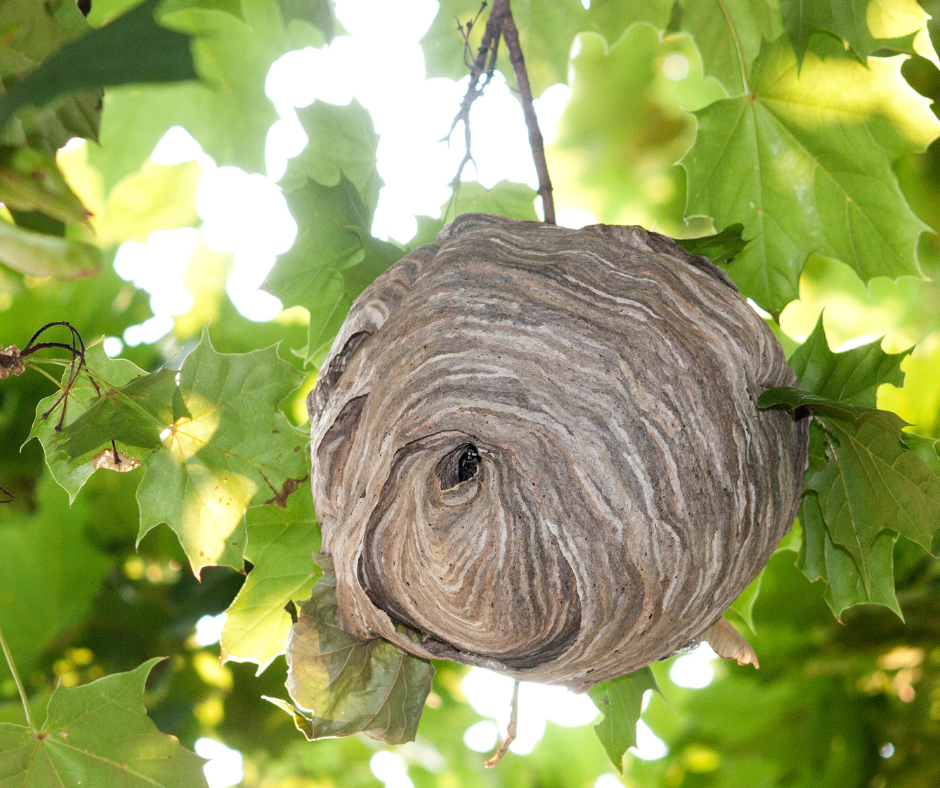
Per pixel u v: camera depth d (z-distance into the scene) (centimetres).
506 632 200
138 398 205
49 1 193
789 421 205
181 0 213
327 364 209
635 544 198
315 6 203
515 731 207
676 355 201
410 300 205
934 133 215
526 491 200
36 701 241
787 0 210
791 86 217
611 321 202
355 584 202
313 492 208
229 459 211
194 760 206
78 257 179
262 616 215
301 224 218
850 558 214
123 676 206
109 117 223
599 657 200
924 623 246
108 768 205
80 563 247
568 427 199
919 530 206
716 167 219
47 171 180
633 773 320
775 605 249
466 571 200
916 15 210
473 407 200
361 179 226
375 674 207
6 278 252
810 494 213
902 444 204
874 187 217
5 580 245
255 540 215
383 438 202
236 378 210
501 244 206
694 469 199
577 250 205
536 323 202
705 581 199
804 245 220
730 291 205
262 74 221
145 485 211
